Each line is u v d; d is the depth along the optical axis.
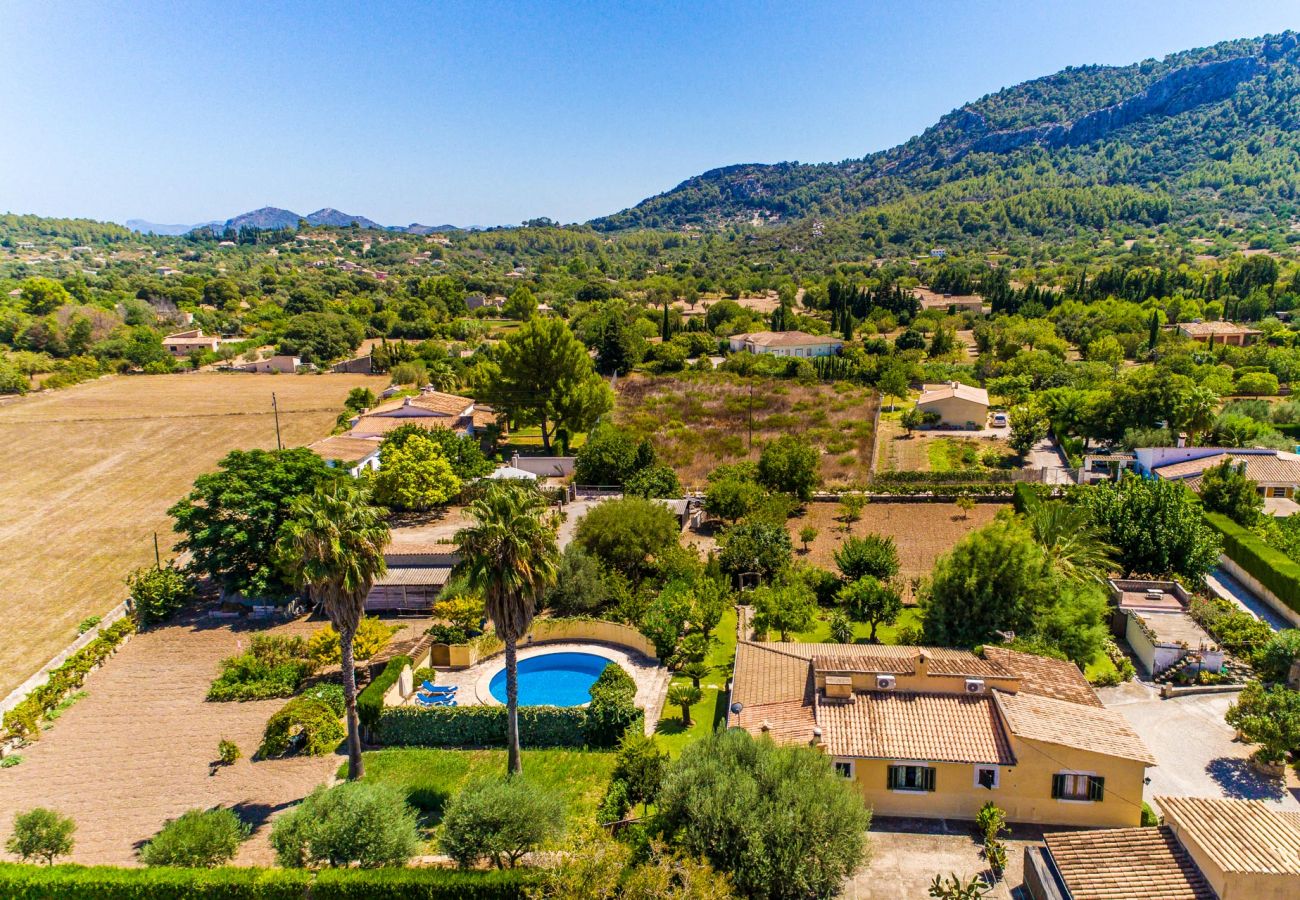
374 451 73.81
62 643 49.56
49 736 39.06
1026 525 49.09
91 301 180.38
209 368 142.25
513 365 81.75
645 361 130.75
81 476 81.81
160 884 26.11
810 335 144.50
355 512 32.88
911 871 27.02
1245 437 73.75
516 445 89.81
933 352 140.50
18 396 114.00
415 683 42.22
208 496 52.19
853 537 53.31
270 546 52.25
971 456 80.88
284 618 51.78
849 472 76.50
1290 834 23.03
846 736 29.98
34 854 28.38
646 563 54.38
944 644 41.03
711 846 24.33
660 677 42.75
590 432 86.25
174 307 192.38
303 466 55.44
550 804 27.45
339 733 38.66
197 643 48.75
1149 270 186.88
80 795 34.28
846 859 24.06
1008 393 108.12
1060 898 23.25
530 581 30.84
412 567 53.16
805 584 50.38
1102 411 80.38
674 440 87.25
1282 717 31.64
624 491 70.56
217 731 39.34
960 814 29.56
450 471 68.00
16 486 78.81
